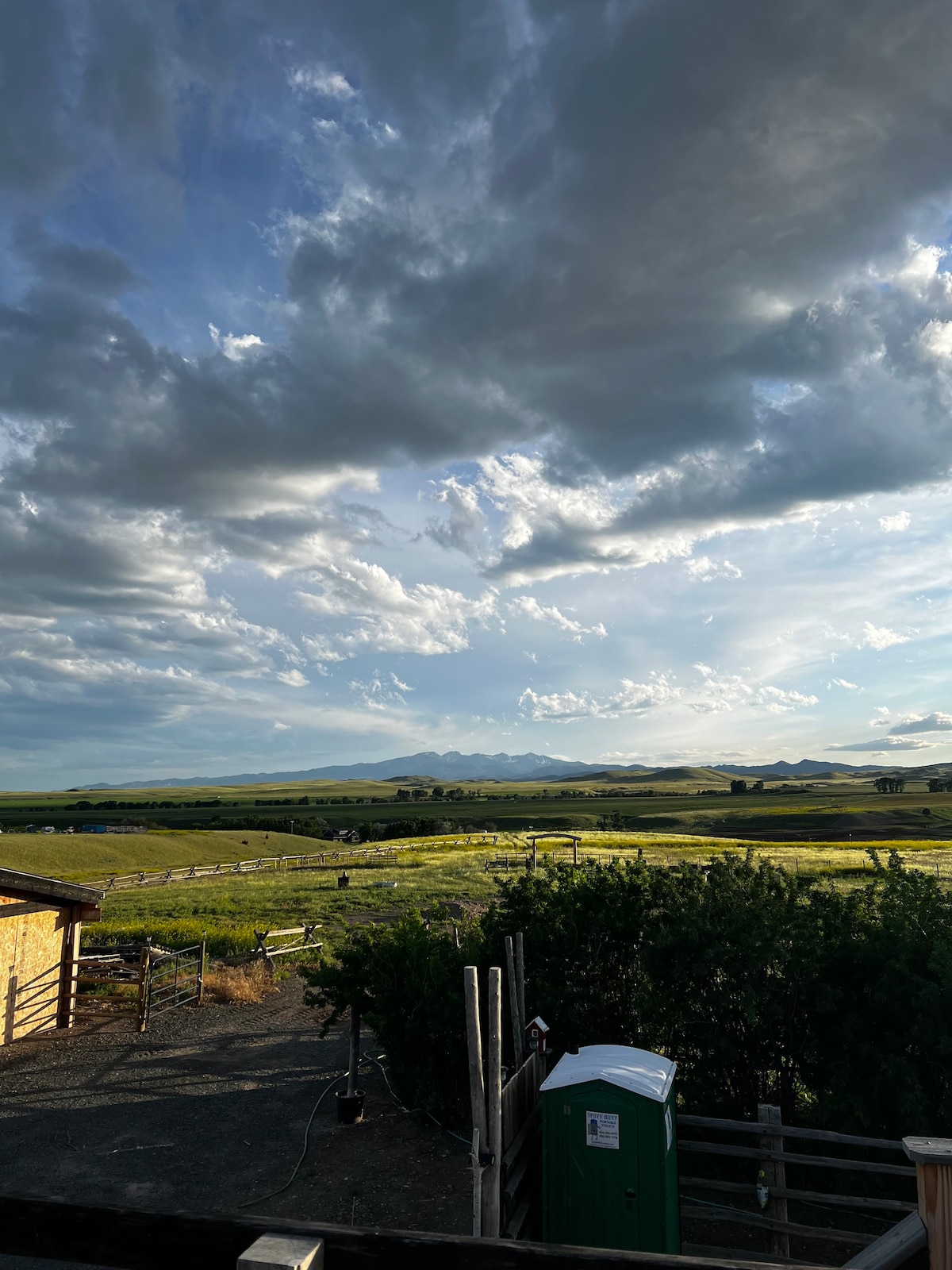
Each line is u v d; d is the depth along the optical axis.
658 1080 6.86
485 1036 10.94
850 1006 9.05
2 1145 11.66
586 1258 2.38
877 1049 8.71
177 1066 15.34
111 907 41.12
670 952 9.52
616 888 11.27
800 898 10.30
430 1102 11.38
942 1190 2.87
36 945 17.86
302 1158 10.95
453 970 11.74
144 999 18.16
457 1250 2.45
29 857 76.12
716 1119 7.84
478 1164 6.15
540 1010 10.37
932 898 9.27
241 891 48.16
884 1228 8.43
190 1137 11.83
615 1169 6.51
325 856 73.25
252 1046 16.56
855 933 9.43
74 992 18.66
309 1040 16.94
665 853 62.78
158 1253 2.62
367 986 12.34
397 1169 10.43
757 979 9.03
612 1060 7.23
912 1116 8.09
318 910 37.28
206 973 22.44
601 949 10.85
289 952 25.14
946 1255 2.82
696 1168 9.32
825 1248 8.01
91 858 79.75
